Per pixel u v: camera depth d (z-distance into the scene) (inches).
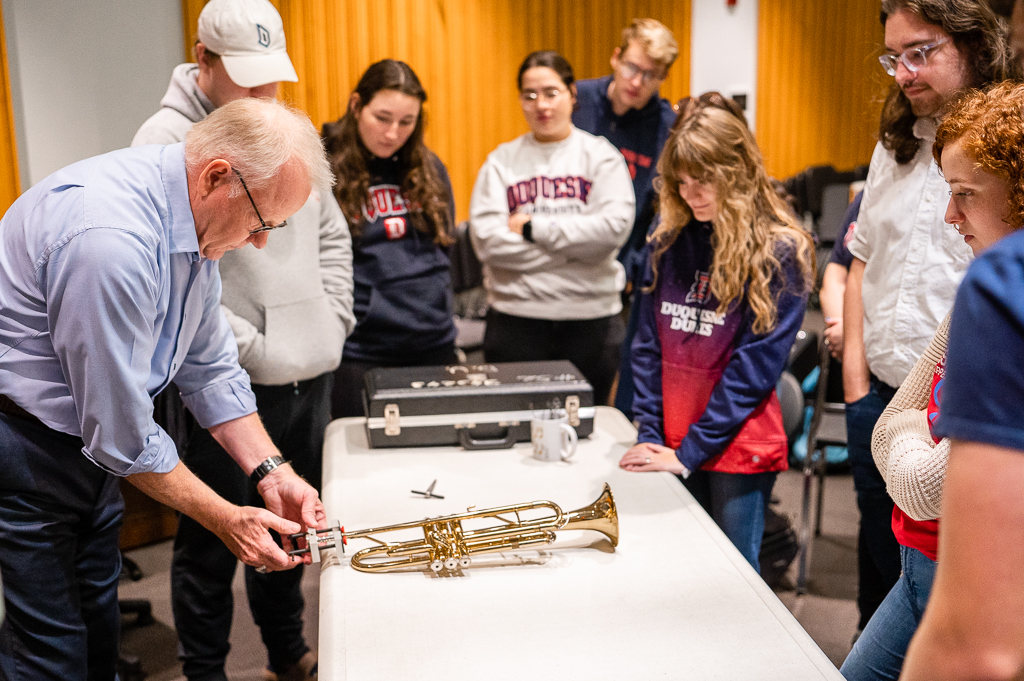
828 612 114.1
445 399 84.0
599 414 95.7
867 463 82.4
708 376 82.0
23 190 131.6
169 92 86.4
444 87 178.2
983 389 28.0
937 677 29.4
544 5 187.5
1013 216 43.6
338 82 163.6
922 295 75.2
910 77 71.7
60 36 131.3
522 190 122.0
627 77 134.9
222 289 86.7
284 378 90.4
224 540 63.7
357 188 109.3
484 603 56.1
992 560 27.7
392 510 70.0
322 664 49.6
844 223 96.4
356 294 113.0
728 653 50.4
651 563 61.3
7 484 61.4
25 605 63.4
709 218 80.1
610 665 49.3
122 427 57.7
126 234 55.4
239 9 83.1
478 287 172.2
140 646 107.8
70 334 55.5
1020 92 44.3
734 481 82.0
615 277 125.6
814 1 242.4
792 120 250.8
